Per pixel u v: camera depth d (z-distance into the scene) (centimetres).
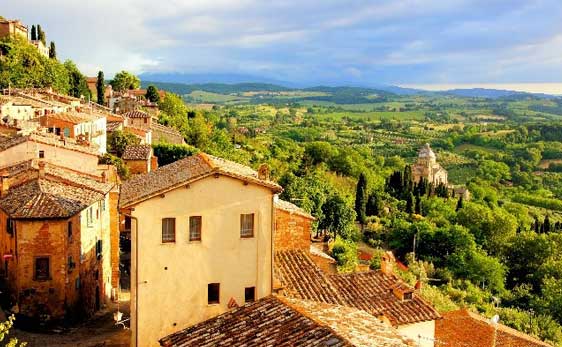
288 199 9212
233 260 3031
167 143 10762
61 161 6234
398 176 15400
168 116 14950
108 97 16375
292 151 18188
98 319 4844
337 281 3991
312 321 2448
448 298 7206
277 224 4091
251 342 2409
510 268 10581
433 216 12862
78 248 4675
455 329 4859
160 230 2916
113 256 5603
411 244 10138
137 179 3462
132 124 11456
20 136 6494
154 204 2895
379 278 4072
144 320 2927
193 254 2967
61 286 4484
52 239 4444
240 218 3033
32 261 4425
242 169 3588
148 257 2908
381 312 3697
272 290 3108
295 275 3634
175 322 2969
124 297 5594
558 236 10744
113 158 7856
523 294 8825
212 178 2966
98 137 8981
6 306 4566
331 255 6962
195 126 15212
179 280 2961
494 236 11550
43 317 4462
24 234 4397
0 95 9994
